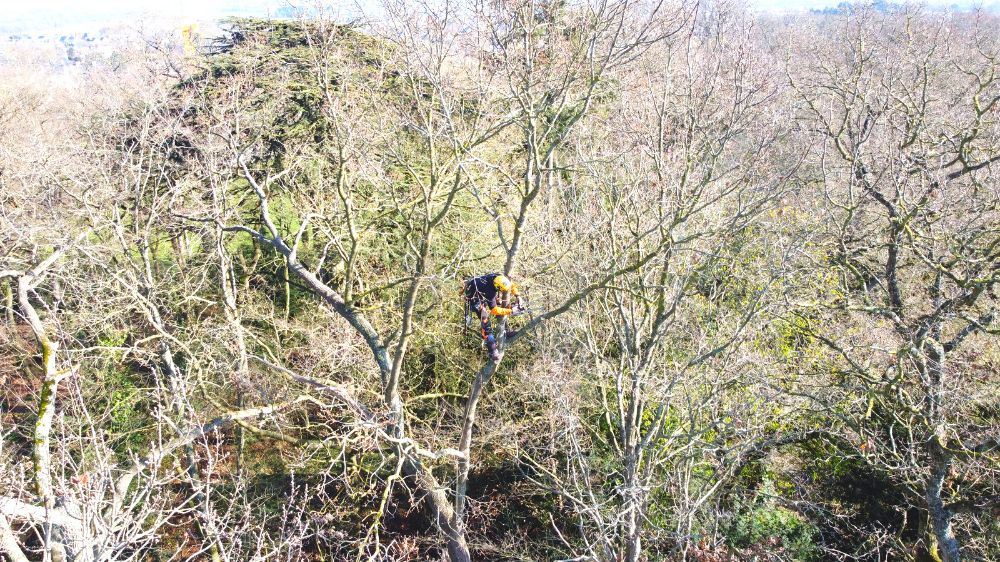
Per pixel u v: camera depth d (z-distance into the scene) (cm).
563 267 1170
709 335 1197
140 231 1310
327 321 1493
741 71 1083
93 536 578
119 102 1555
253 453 1614
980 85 1290
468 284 879
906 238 1295
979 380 1140
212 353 1390
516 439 1298
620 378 1062
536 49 930
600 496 1232
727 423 1113
